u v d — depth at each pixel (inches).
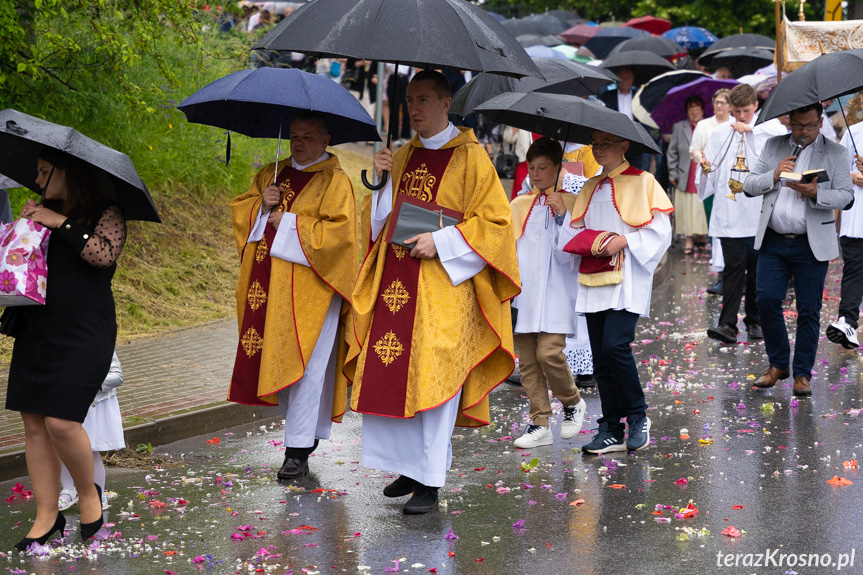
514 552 249.4
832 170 391.5
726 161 507.2
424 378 275.4
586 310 328.2
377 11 262.7
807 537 256.5
